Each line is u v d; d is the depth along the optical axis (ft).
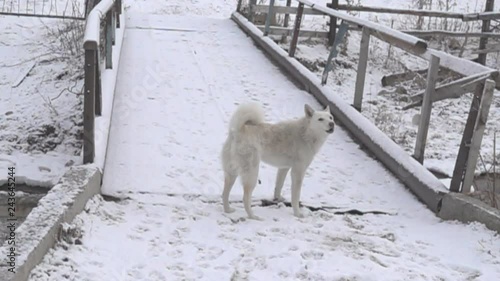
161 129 23.36
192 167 20.36
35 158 24.97
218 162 20.99
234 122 16.52
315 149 17.42
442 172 22.76
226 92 28.81
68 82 31.99
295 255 14.42
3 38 37.91
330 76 36.86
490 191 19.63
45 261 12.67
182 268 13.56
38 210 13.99
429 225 17.81
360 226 17.35
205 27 42.63
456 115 32.71
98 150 19.06
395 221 18.03
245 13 46.32
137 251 14.19
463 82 19.20
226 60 34.58
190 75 30.76
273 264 13.92
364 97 34.01
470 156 18.35
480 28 46.24
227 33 41.39
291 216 17.54
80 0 48.57
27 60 34.91
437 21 48.11
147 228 15.71
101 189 17.93
